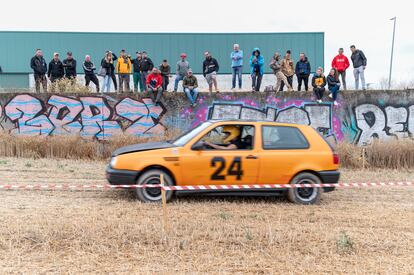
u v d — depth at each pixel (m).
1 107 18.80
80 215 8.16
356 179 12.78
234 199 9.83
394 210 9.07
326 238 7.00
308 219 8.22
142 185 8.38
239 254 6.27
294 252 6.39
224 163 9.26
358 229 7.62
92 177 12.38
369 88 19.78
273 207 9.15
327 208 9.16
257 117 18.72
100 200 9.45
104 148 15.80
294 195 9.46
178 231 7.15
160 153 9.27
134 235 6.87
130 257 6.11
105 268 5.74
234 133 9.49
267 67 30.14
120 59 18.81
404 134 18.84
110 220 7.77
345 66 18.64
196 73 30.28
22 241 6.66
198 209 8.77
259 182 9.35
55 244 6.52
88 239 6.71
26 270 5.64
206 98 18.72
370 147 15.22
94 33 30.23
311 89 20.09
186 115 18.75
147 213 8.36
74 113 18.73
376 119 18.81
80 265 5.83
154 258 6.08
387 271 5.77
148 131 18.72
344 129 18.75
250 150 9.38
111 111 18.73
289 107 18.69
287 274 5.65
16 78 30.19
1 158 15.21
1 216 8.02
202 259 6.07
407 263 6.06
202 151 9.30
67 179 12.02
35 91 19.22
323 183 9.53
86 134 18.75
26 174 12.59
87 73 18.95
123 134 16.62
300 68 18.62
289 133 9.64
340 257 6.25
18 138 15.99
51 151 15.67
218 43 30.42
